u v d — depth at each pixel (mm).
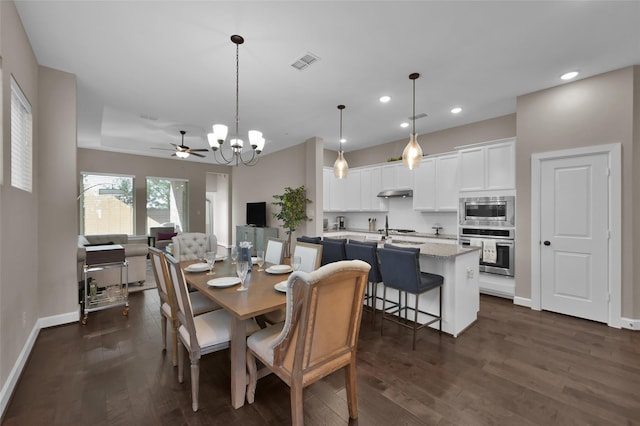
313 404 1820
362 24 2289
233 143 3309
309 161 5672
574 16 2186
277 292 1957
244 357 1802
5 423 1643
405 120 4621
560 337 2773
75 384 2008
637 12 2131
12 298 2016
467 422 1662
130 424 1641
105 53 2703
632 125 2902
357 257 3145
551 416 1710
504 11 2139
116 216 7332
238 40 2488
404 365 2281
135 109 4148
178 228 8234
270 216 7059
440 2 2049
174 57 2775
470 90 3492
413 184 5328
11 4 1998
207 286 2105
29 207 2512
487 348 2562
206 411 1752
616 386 1995
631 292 2947
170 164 7977
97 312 3402
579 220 3227
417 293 2578
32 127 2600
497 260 3908
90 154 6902
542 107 3469
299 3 2062
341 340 1602
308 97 3707
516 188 3686
